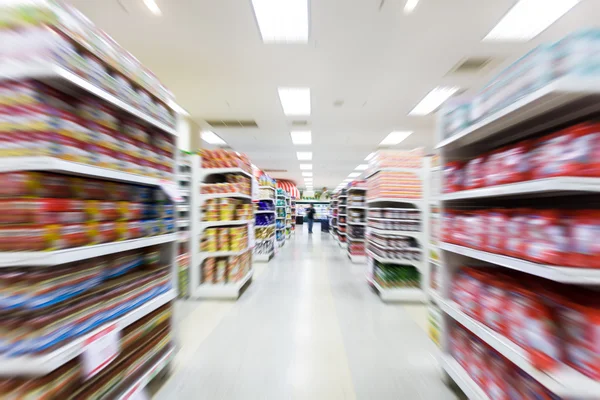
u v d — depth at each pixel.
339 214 8.39
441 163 1.73
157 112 1.58
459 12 2.99
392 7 2.92
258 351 2.02
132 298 1.35
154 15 3.04
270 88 4.85
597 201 1.17
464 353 1.51
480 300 1.37
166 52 3.76
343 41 3.51
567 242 0.91
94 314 1.11
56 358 0.90
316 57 3.88
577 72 0.85
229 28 3.26
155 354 1.54
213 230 3.25
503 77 1.15
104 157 1.17
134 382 1.33
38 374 0.86
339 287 3.81
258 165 13.02
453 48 3.65
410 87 4.78
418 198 3.32
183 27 3.24
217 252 3.22
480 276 1.41
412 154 3.45
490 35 3.37
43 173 0.96
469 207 1.70
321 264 5.52
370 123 6.66
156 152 1.60
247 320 2.60
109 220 1.23
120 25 3.20
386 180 3.36
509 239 1.15
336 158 11.12
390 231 3.22
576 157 0.89
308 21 3.13
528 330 1.05
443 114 1.69
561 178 0.88
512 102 1.08
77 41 0.99
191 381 1.65
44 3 0.88
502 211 1.23
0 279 0.90
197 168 3.29
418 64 4.05
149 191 1.63
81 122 1.07
